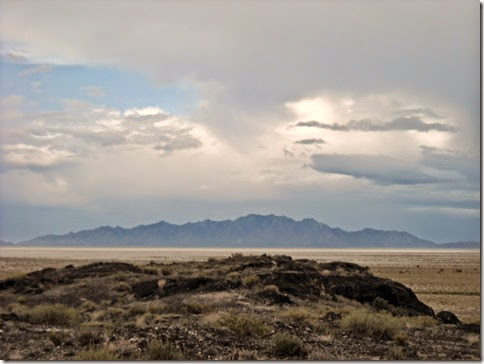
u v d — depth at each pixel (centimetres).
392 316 3500
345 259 18250
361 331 2636
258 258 5403
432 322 3184
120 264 5288
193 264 5750
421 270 10600
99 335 2309
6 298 4097
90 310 3538
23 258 16950
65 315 2948
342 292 4025
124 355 2042
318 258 19075
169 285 4022
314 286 4047
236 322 2506
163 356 2020
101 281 4594
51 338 2253
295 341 2184
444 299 5384
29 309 3394
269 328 2544
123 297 3978
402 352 2300
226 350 2170
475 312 4475
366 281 4175
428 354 2316
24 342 2252
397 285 4203
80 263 12888
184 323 2616
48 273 4994
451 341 2678
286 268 4484
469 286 6838
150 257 19312
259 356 2120
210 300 3556
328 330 2609
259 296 3672
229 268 4756
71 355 2053
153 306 3369
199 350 2134
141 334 2306
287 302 3566
